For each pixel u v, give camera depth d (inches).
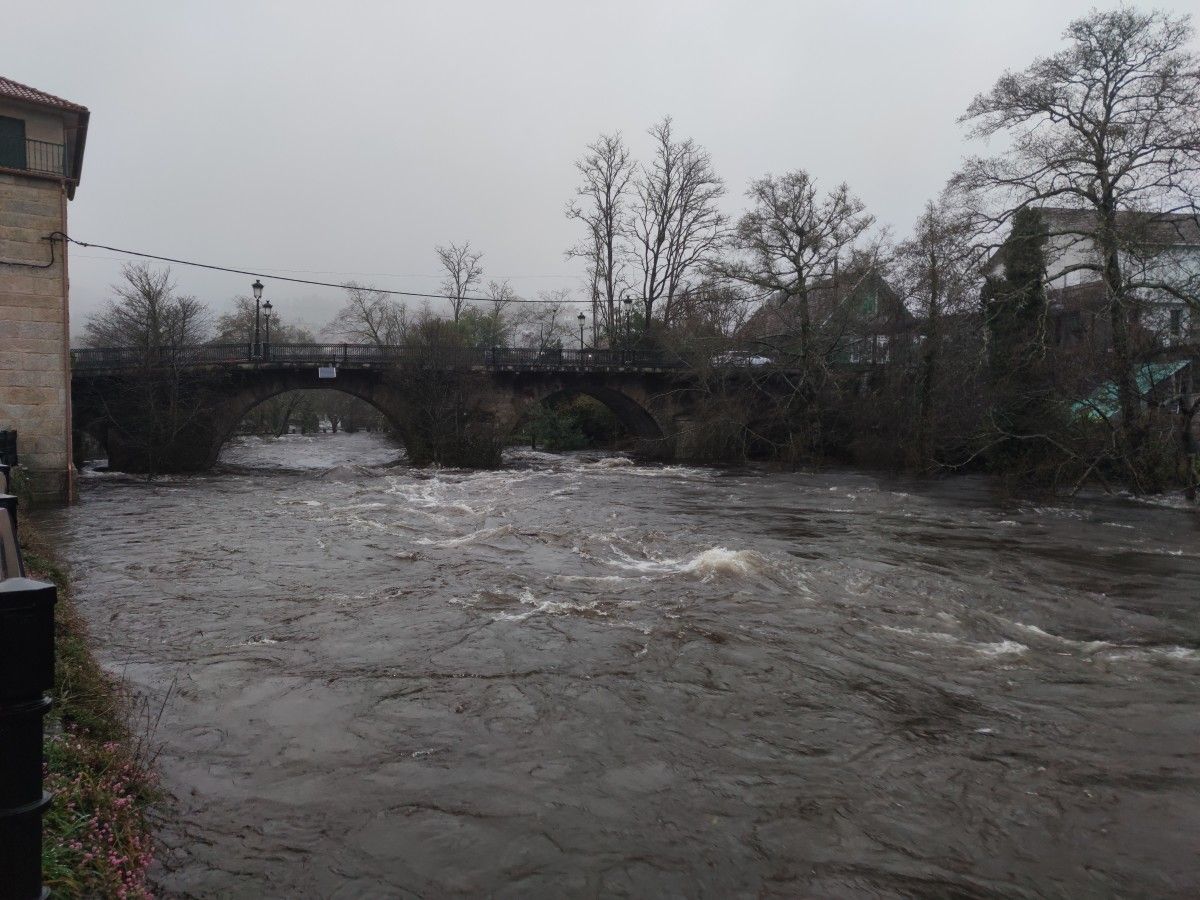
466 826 207.6
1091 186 1013.2
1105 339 1060.5
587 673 325.4
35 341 916.6
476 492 1056.8
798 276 1531.7
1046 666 350.9
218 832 200.7
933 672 338.6
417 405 1518.2
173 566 537.6
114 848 170.4
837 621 410.3
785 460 1541.6
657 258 2048.5
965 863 197.8
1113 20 961.5
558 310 2950.3
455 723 274.5
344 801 219.1
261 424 3041.3
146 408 1330.0
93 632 378.3
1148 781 243.1
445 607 425.7
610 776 238.1
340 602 436.8
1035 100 1019.3
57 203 925.8
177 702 289.3
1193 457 961.5
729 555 543.8
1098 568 563.8
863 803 225.9
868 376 1533.0
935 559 585.6
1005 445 1144.2
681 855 197.2
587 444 2112.5
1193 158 932.6
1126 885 190.2
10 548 94.8
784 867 193.6
